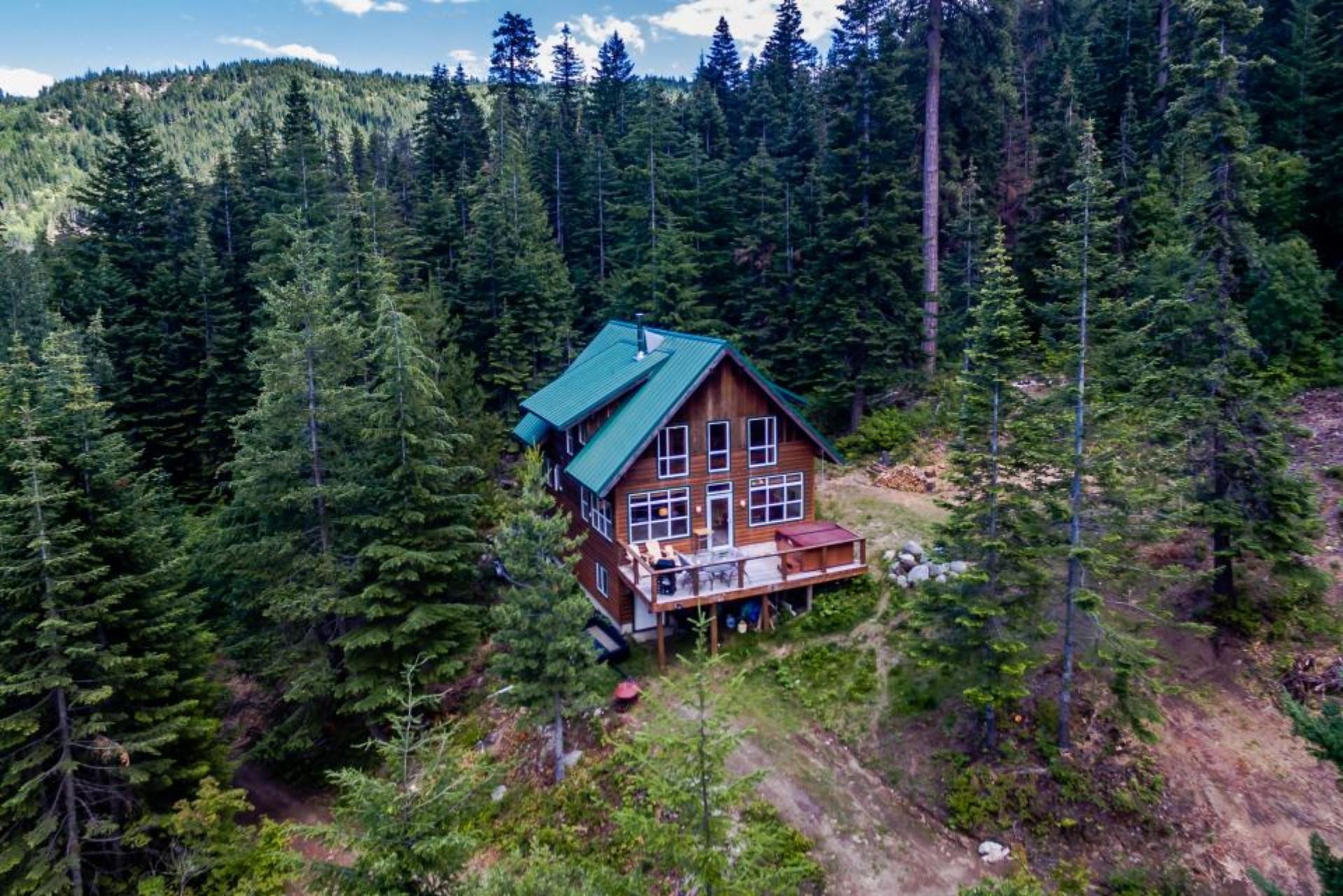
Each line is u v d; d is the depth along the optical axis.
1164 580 20.73
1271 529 18.42
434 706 22.92
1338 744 9.46
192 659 19.28
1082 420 17.11
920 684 20.75
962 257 40.81
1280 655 19.31
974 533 17.50
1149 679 17.06
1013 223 42.69
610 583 25.58
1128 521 17.30
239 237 46.84
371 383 27.00
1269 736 17.75
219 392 38.25
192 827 16.69
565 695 19.47
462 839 10.57
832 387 37.59
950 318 38.66
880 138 36.44
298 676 21.58
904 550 26.05
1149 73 41.75
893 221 35.62
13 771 15.63
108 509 17.70
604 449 25.12
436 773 11.66
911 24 38.00
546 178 54.59
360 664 21.58
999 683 16.89
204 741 19.11
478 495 24.95
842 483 33.75
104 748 16.16
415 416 22.36
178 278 43.00
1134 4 47.31
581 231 50.47
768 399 25.89
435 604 22.36
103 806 17.81
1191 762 17.41
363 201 39.28
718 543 26.17
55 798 16.88
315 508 22.78
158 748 18.38
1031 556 17.36
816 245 36.97
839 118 35.62
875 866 16.33
